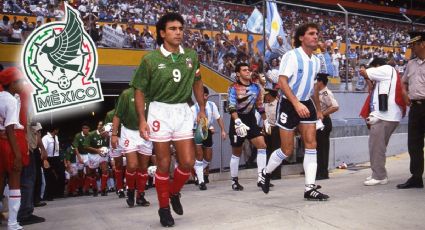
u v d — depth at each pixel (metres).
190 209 5.12
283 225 3.98
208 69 12.91
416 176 5.77
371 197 5.10
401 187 5.81
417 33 5.68
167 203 4.27
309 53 5.27
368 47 12.73
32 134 5.74
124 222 4.77
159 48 4.31
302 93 5.22
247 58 12.99
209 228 4.00
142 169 6.40
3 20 12.72
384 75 6.33
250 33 13.08
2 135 4.64
